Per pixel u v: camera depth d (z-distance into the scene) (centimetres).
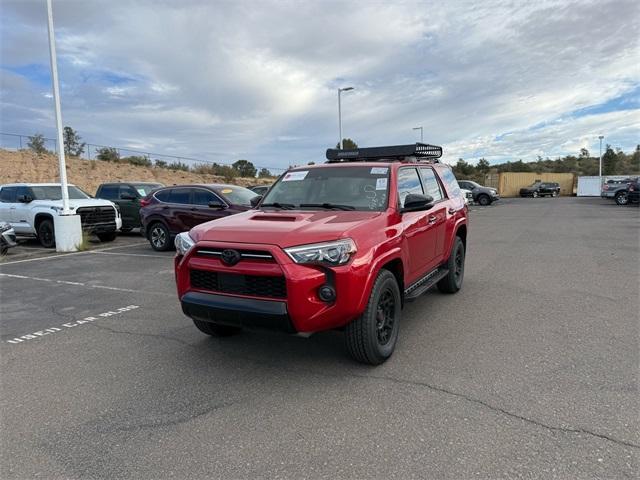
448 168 710
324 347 466
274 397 360
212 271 385
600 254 995
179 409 347
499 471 261
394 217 448
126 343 498
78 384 397
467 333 495
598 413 321
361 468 268
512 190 5450
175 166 4528
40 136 3762
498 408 332
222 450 292
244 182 4409
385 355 415
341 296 359
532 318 544
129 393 377
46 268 976
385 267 438
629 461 267
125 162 4103
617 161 8381
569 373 387
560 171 8700
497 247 1141
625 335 477
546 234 1403
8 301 698
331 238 366
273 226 395
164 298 697
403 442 293
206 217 1095
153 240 1206
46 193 1384
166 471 272
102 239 1453
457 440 293
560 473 258
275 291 361
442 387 368
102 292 745
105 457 289
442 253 601
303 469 269
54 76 1175
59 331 547
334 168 522
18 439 313
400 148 595
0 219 1384
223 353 457
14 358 463
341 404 345
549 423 310
